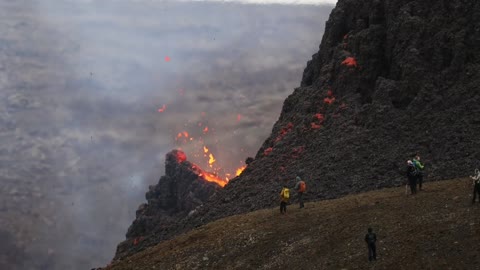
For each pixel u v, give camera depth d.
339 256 46.91
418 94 71.44
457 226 45.06
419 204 50.84
